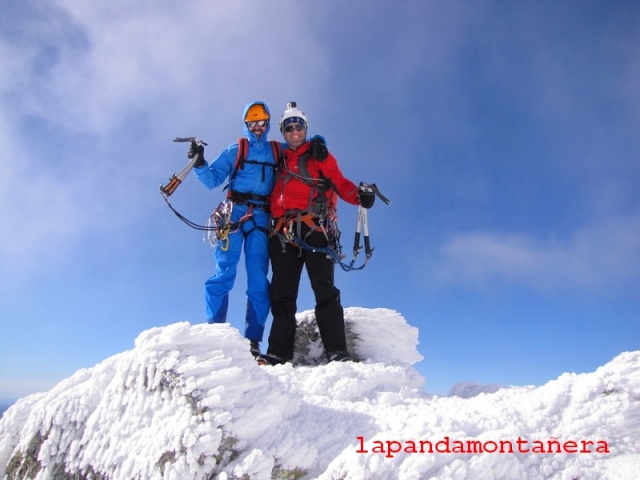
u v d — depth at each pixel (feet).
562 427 8.60
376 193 15.71
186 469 7.57
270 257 15.90
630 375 9.16
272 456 7.76
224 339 9.18
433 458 7.17
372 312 16.53
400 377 12.50
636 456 7.78
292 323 15.29
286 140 16.72
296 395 9.24
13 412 11.41
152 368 8.78
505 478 7.29
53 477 9.61
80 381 11.13
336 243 15.74
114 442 8.73
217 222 16.08
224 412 8.02
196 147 15.52
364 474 7.06
